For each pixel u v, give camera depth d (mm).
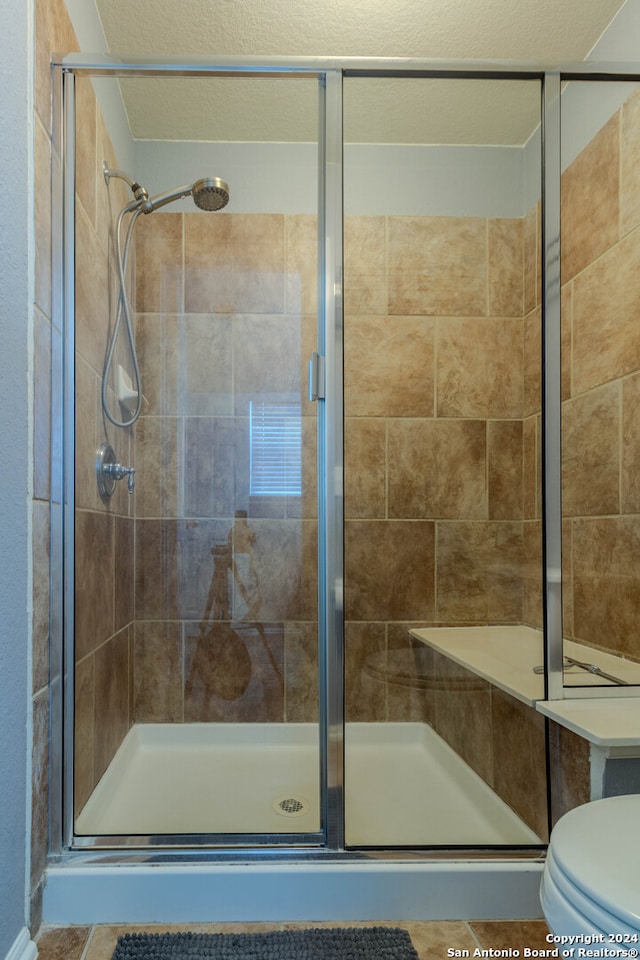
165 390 1873
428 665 1693
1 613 961
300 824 1315
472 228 1886
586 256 1493
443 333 1950
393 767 1582
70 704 1233
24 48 1085
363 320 1868
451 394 1960
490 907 1180
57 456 1251
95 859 1188
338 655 1345
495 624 1809
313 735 1670
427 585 1805
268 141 1839
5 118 988
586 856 704
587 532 1455
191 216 1857
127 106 1718
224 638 1806
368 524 1814
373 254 1869
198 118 1745
